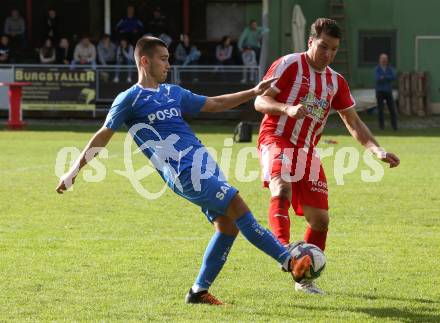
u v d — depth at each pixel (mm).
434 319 17094
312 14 82250
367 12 82000
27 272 21031
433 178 39938
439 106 81250
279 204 18688
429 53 81688
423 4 81500
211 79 70625
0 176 39938
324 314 17406
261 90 18641
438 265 22188
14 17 78750
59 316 17078
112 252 23516
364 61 82438
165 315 17219
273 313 17469
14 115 66438
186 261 22438
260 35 74438
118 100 17844
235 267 21828
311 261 17469
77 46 73375
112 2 82812
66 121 72688
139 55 18047
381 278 20750
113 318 16953
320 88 19656
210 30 83188
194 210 30812
